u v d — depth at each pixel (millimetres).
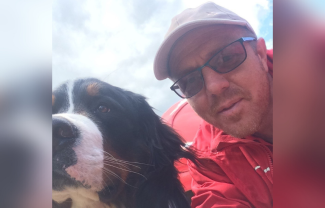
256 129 327
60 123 303
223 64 315
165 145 348
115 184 325
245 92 319
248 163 333
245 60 314
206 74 321
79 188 317
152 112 345
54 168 314
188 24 303
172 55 325
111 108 323
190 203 342
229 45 312
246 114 325
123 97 332
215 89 318
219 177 339
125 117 328
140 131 338
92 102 323
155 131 345
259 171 326
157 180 339
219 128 336
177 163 349
